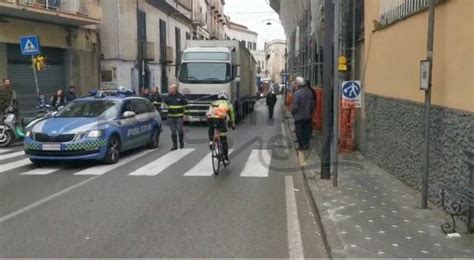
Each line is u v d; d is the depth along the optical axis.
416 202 7.18
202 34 58.00
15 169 10.95
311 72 20.36
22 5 19.67
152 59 35.28
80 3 24.38
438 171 6.81
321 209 6.92
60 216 6.98
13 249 5.58
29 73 22.44
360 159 11.54
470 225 5.64
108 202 7.83
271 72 87.31
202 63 22.48
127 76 30.78
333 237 5.65
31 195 8.33
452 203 5.94
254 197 8.23
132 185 9.20
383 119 10.02
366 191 7.97
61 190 8.73
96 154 11.18
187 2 48.28
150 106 14.87
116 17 29.20
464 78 5.94
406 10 8.41
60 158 11.02
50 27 23.78
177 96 14.37
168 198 8.12
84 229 6.34
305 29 22.64
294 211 7.32
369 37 11.59
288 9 25.05
